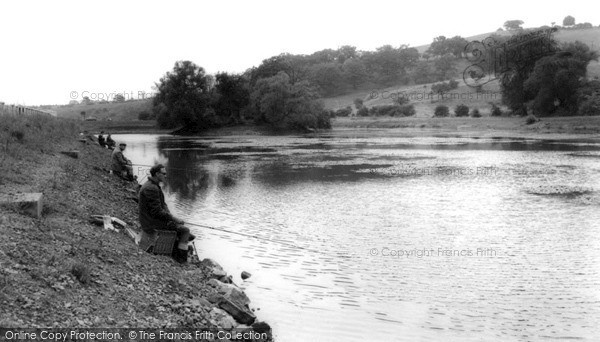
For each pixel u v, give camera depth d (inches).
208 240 768.3
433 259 676.7
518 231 829.8
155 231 562.6
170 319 391.5
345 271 625.0
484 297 537.0
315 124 5255.9
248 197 1181.1
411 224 884.6
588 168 1737.2
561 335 452.1
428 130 5054.1
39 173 831.7
